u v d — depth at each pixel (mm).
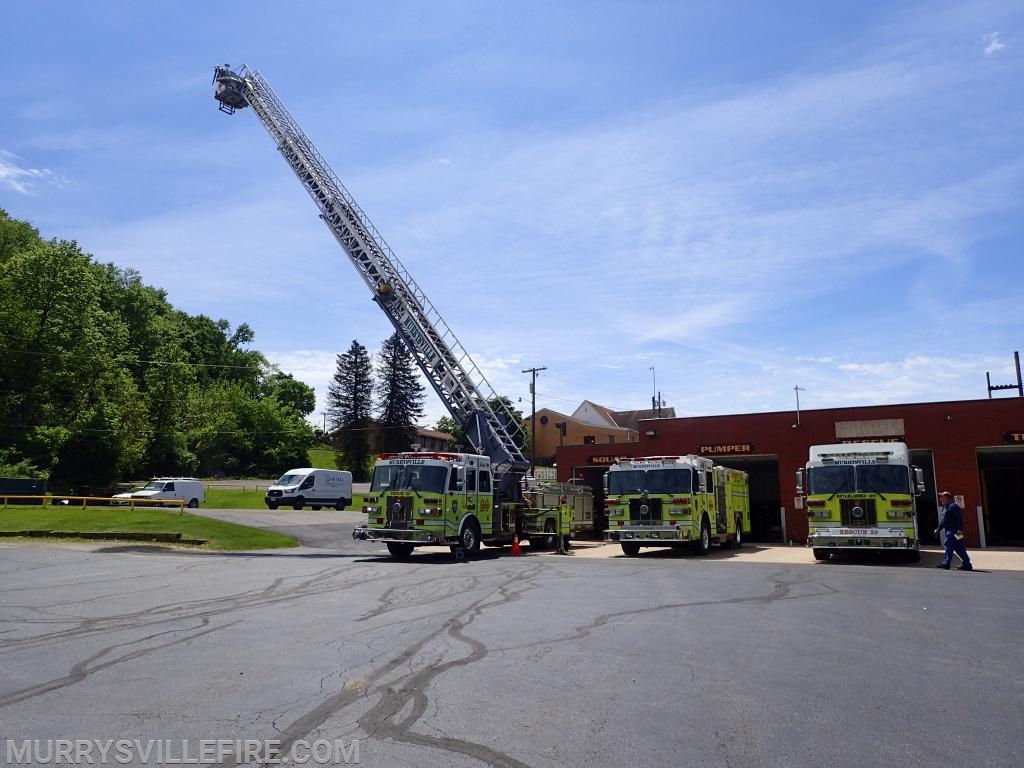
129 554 21234
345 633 9141
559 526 25594
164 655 7918
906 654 8016
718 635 9062
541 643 8539
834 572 16969
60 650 8203
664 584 14406
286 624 9789
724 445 33219
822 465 21609
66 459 54281
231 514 35781
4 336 55781
